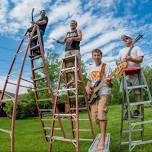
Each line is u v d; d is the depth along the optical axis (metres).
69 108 3.42
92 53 2.76
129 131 2.80
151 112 7.71
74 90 3.16
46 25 3.41
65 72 3.24
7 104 10.85
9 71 3.12
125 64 2.87
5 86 3.13
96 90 2.67
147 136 3.76
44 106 9.62
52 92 3.31
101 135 2.60
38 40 3.24
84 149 3.23
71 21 3.31
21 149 3.51
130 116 2.92
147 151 2.94
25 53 3.00
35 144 3.77
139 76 2.96
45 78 3.35
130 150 2.80
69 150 3.26
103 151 2.39
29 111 11.60
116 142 3.52
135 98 3.00
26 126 6.98
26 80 3.29
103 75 2.71
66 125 6.57
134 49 2.94
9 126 7.65
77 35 3.29
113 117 7.57
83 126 5.96
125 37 2.99
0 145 3.86
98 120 2.72
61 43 3.38
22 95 12.23
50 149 3.04
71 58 3.15
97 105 2.74
